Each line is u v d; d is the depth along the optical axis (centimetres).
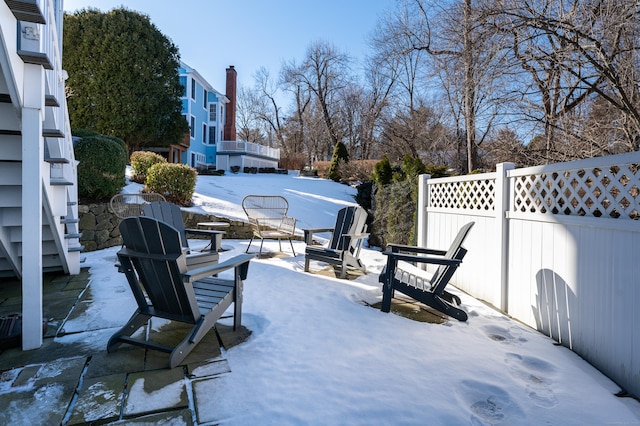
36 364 235
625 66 439
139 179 1030
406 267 580
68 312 330
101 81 1594
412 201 634
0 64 234
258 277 462
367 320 325
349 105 2892
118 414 184
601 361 246
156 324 307
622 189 235
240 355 251
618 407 202
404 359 251
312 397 203
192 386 212
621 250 231
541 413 194
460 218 464
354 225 516
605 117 532
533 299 326
